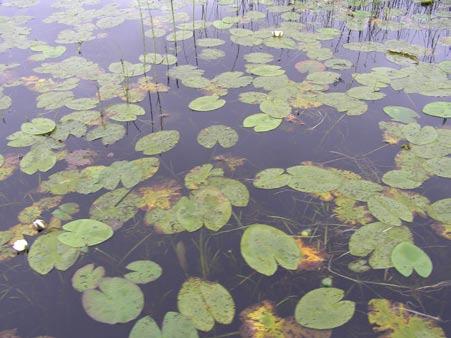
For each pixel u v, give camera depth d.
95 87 3.03
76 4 4.70
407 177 2.14
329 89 2.90
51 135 2.56
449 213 1.95
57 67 3.33
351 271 1.74
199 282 1.71
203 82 3.02
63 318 1.61
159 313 1.61
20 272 1.80
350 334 1.51
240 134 2.54
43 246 1.87
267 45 3.50
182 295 1.65
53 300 1.68
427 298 1.63
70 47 3.68
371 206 1.99
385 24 3.92
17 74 3.28
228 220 1.98
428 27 3.86
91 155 2.40
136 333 1.51
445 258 1.78
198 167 2.27
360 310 1.59
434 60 3.26
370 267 1.74
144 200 2.08
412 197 2.04
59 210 2.05
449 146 2.33
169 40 3.66
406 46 3.49
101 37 3.81
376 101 2.79
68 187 2.18
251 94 2.85
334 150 2.39
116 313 1.59
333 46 3.55
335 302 1.60
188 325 1.54
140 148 2.42
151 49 3.55
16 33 3.98
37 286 1.73
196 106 2.75
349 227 1.92
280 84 2.94
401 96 2.86
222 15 4.18
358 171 2.23
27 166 2.34
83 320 1.60
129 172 2.24
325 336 1.49
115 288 1.68
